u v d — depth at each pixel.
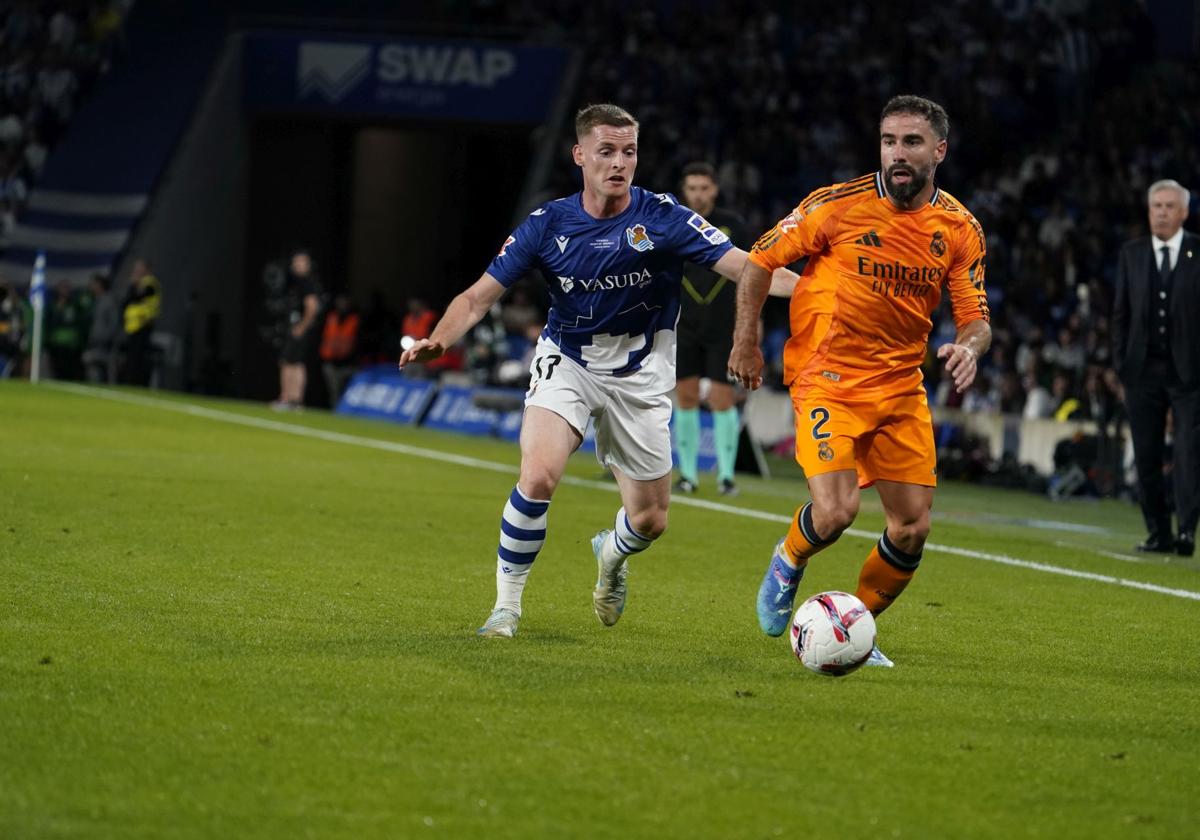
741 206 56.81
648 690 10.95
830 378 12.49
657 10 65.88
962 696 11.35
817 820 8.12
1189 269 21.28
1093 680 12.24
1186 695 11.78
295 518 20.47
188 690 10.27
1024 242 51.25
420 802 8.14
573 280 12.84
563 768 8.85
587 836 7.73
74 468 25.12
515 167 68.31
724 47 62.88
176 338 59.31
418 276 68.94
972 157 58.56
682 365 27.72
